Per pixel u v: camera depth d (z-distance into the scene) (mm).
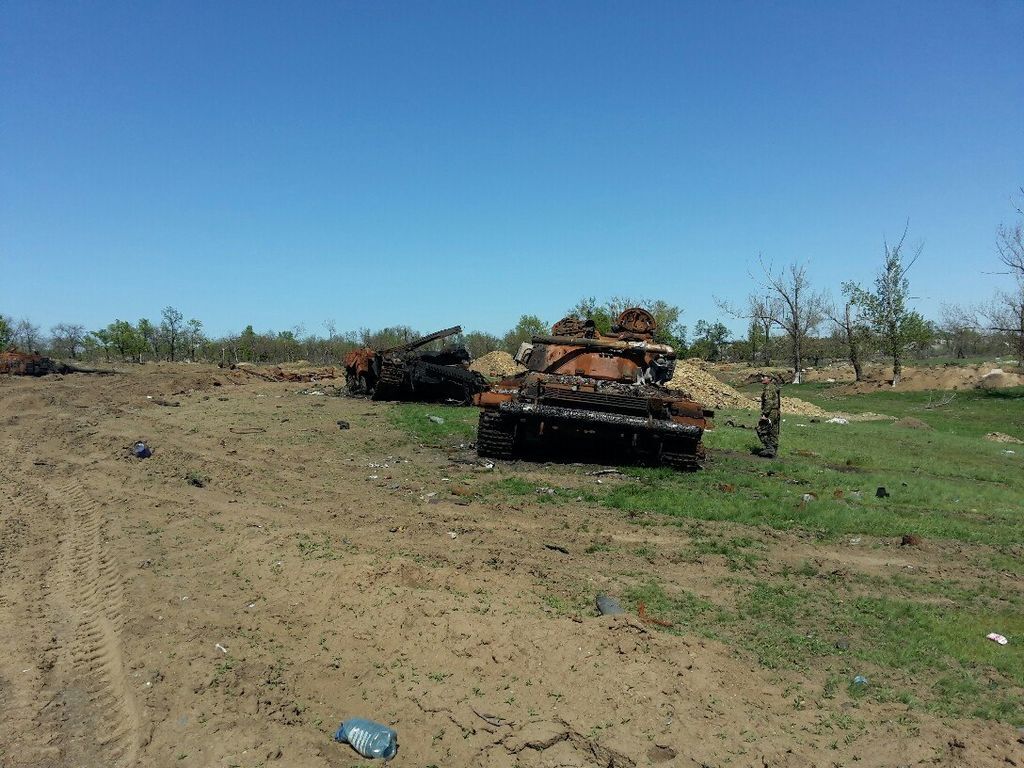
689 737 4574
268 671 5430
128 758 4590
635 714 4762
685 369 36375
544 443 13398
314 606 6438
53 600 7125
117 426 17172
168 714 4969
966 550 9211
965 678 5586
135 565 7727
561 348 15594
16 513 10156
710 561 8227
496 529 9180
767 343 76000
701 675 5277
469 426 18062
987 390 44969
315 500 10594
